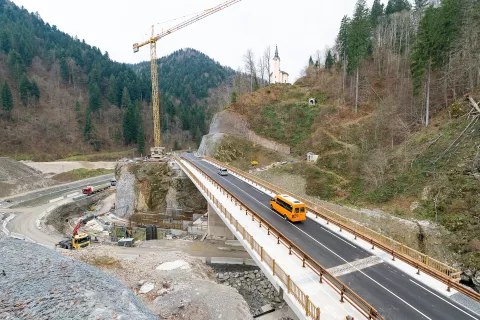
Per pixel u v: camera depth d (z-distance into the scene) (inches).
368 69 2770.7
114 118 5152.6
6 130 3890.3
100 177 3469.5
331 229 872.9
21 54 5315.0
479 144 1295.5
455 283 549.0
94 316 384.8
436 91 1845.5
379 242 743.7
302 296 512.1
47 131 4244.6
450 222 1113.4
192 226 1824.6
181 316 641.6
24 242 697.6
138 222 2160.4
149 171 2364.7
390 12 3442.4
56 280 493.7
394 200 1387.8
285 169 1967.3
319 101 2726.4
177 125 5580.7
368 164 1704.0
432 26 1635.1
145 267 904.9
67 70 5629.9
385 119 1987.0
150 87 6407.5
